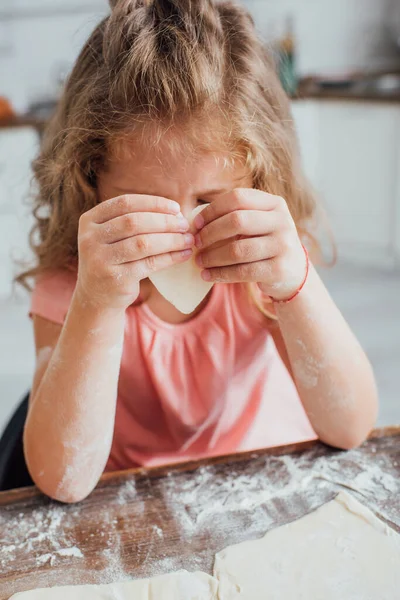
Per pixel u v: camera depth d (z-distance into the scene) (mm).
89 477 801
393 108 3148
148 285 1046
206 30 870
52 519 761
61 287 1041
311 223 1198
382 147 3258
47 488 790
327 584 661
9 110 3125
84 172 927
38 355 1012
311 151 3418
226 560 689
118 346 814
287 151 1016
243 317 1078
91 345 791
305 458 852
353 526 731
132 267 720
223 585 661
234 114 859
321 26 3732
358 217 3461
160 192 839
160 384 1061
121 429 1100
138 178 839
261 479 815
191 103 824
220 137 827
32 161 1193
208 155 823
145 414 1107
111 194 898
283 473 824
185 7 870
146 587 661
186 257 729
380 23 3766
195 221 748
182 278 800
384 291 3238
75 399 804
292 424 1131
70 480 786
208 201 865
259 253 737
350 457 853
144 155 827
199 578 669
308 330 850
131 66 831
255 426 1104
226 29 945
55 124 1056
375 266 3502
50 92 3525
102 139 867
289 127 1066
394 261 3455
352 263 3551
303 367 872
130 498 791
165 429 1112
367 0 3713
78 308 775
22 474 998
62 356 808
